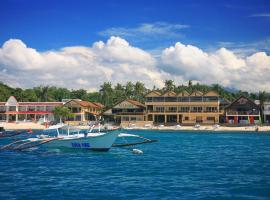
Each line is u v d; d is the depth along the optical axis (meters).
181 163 36.16
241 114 113.31
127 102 119.06
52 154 42.53
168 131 100.50
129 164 35.16
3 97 142.50
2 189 23.84
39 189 23.84
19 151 45.16
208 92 112.81
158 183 25.83
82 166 33.66
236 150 50.28
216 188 24.30
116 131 43.19
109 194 22.53
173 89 159.75
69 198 21.58
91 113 127.19
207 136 82.06
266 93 149.62
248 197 21.97
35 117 126.25
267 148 53.50
